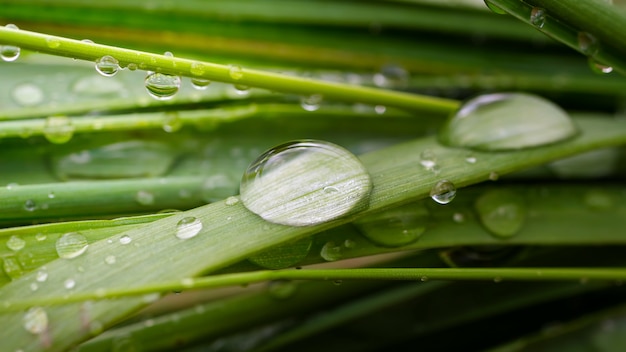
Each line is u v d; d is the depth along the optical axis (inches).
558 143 3.2
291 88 3.1
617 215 3.3
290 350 3.3
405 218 3.1
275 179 3.0
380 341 3.4
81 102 3.3
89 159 3.3
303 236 2.9
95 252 2.8
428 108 3.3
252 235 2.9
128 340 3.1
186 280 2.8
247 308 3.2
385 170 3.1
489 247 3.3
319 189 3.0
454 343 3.4
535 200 3.3
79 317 2.8
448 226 3.1
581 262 3.4
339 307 3.4
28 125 3.2
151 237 2.9
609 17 3.0
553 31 3.0
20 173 3.2
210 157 3.4
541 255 3.4
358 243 3.0
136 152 3.3
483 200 3.2
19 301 2.7
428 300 3.4
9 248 2.9
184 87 3.4
